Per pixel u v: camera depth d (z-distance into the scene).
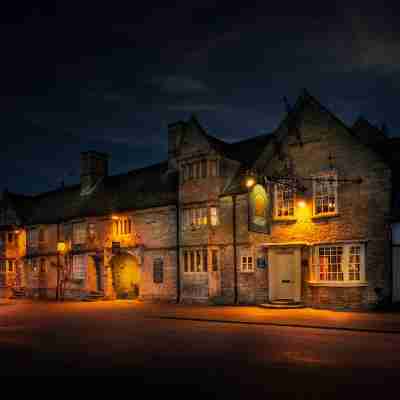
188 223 27.84
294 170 23.45
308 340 13.20
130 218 31.50
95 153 37.81
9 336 15.32
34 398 7.91
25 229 39.91
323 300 21.94
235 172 27.55
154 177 32.66
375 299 20.47
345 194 21.77
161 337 14.45
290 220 23.30
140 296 29.98
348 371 9.41
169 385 8.57
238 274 25.52
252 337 14.02
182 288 27.58
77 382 8.94
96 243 33.56
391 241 20.31
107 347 12.80
